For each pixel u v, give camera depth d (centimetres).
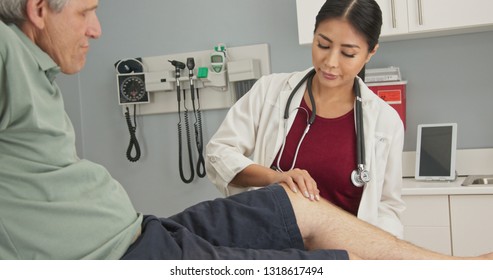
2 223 93
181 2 325
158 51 330
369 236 126
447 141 273
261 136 178
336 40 149
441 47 288
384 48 295
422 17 254
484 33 282
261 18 313
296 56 310
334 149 166
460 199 240
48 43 102
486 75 284
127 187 341
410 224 248
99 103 341
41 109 95
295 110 172
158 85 317
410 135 295
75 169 100
